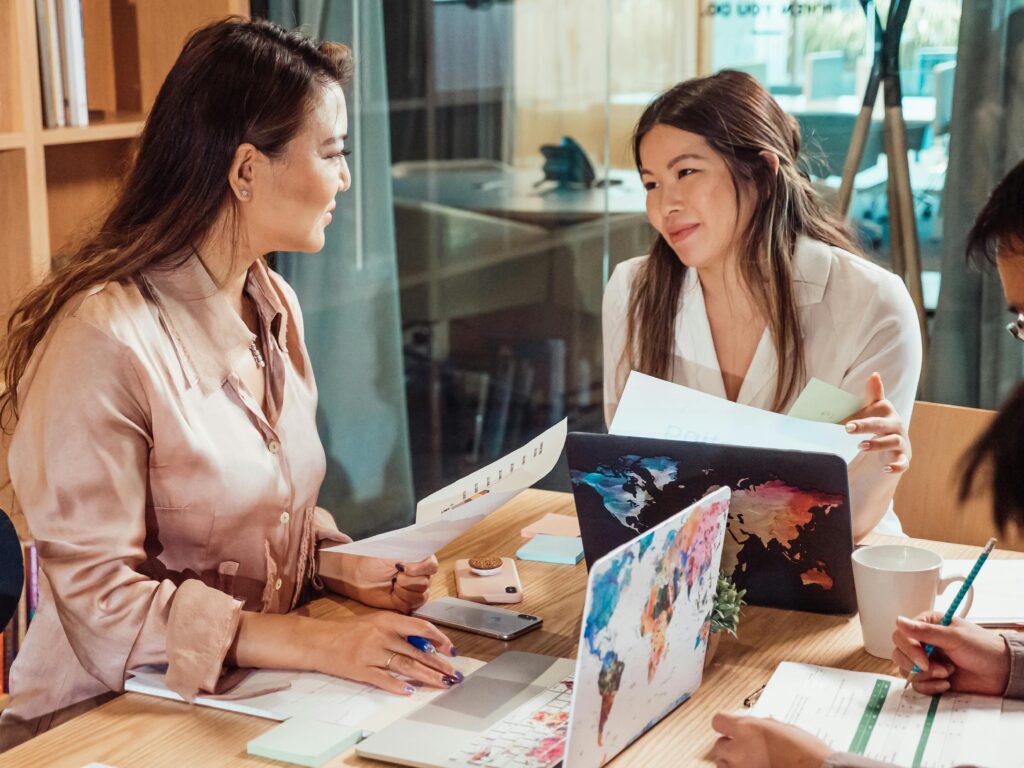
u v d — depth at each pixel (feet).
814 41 9.41
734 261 5.96
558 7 10.17
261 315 5.26
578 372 10.90
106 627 4.36
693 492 4.53
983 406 9.11
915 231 9.30
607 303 6.57
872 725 3.72
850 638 4.47
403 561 4.51
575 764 3.33
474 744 3.63
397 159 10.69
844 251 6.05
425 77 10.50
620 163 10.32
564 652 4.39
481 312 10.99
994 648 3.91
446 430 11.30
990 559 5.17
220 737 3.82
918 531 6.50
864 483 5.41
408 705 3.95
